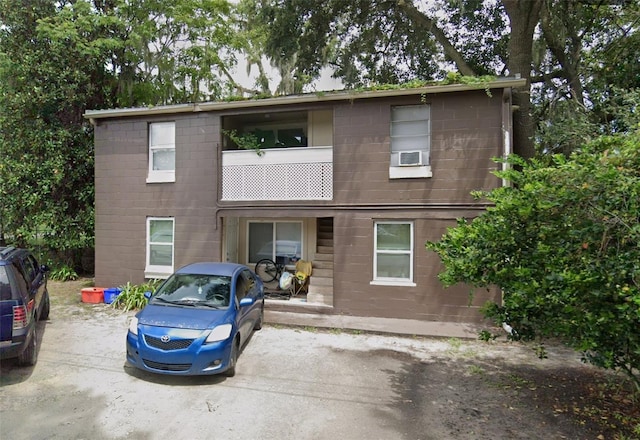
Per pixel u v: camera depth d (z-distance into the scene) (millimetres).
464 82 8258
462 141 8578
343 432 4078
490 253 4246
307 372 5707
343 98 9070
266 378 5461
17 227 12844
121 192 10734
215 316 5559
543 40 12617
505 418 4406
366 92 8805
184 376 5461
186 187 10266
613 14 11508
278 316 8844
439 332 7738
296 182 9578
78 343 6754
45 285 7996
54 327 7695
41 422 4164
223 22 16562
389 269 9062
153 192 10500
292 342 7121
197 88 16562
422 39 14531
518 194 4148
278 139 12625
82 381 5227
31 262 7250
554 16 11672
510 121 8641
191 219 10211
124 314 8695
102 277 10820
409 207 8812
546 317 4031
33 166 12266
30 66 12148
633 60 11000
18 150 12469
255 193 9812
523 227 4141
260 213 9719
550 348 6918
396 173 8914
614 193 3451
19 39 12406
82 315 8594
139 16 13836
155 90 14883
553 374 5727
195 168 10211
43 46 12453
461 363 6168
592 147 4117
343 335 7609
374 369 5871
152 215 10500
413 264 8844
